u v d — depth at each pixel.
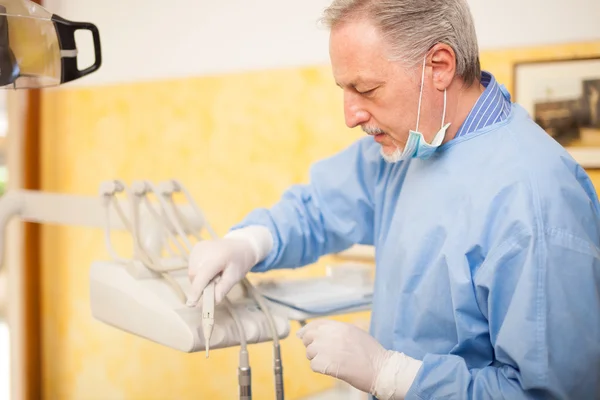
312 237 1.31
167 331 1.05
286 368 2.20
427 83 1.01
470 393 0.93
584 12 1.74
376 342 1.04
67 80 1.20
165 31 2.37
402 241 1.11
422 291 1.05
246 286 1.15
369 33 0.99
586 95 1.74
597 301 0.91
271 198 2.21
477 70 1.07
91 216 1.49
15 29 1.10
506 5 1.83
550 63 1.78
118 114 2.48
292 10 2.13
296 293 1.22
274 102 2.17
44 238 2.68
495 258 0.94
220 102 2.28
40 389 2.72
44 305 2.70
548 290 0.90
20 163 2.64
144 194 1.25
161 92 2.39
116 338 2.55
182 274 1.17
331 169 1.33
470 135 1.06
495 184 1.00
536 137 1.04
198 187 2.34
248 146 2.23
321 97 2.09
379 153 1.27
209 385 2.37
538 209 0.94
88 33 2.53
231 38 2.24
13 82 1.14
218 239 1.16
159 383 2.47
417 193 1.11
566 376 0.89
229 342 1.04
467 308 0.99
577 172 1.04
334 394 1.78
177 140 2.37
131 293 1.12
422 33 0.99
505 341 0.91
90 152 2.56
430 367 0.96
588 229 0.97
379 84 1.00
